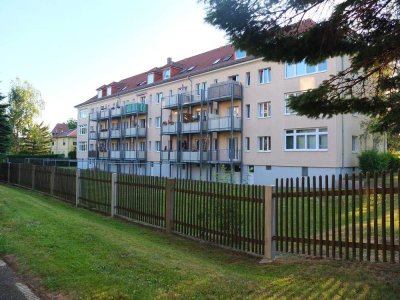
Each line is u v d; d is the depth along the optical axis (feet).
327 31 20.84
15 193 55.62
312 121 87.15
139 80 173.88
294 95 23.84
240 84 104.37
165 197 32.86
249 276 18.95
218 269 20.04
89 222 33.63
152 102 144.56
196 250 26.58
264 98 98.58
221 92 105.40
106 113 165.48
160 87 140.36
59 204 52.31
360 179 20.22
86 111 200.03
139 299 15.11
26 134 226.58
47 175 63.52
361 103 24.20
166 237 30.68
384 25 21.36
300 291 16.05
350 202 25.40
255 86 101.14
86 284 16.71
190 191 30.04
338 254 21.70
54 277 17.66
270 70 97.40
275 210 23.68
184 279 17.46
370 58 21.76
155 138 142.31
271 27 20.49
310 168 87.76
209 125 109.50
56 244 23.38
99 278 17.37
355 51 23.03
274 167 95.50
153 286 16.48
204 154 111.04
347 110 24.41
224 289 16.17
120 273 18.19
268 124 97.30
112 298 15.25
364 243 20.11
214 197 27.66
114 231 29.78
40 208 40.47
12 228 28.14
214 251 26.08
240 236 25.41
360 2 19.27
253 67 101.81
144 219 36.09
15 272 18.95
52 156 224.33
